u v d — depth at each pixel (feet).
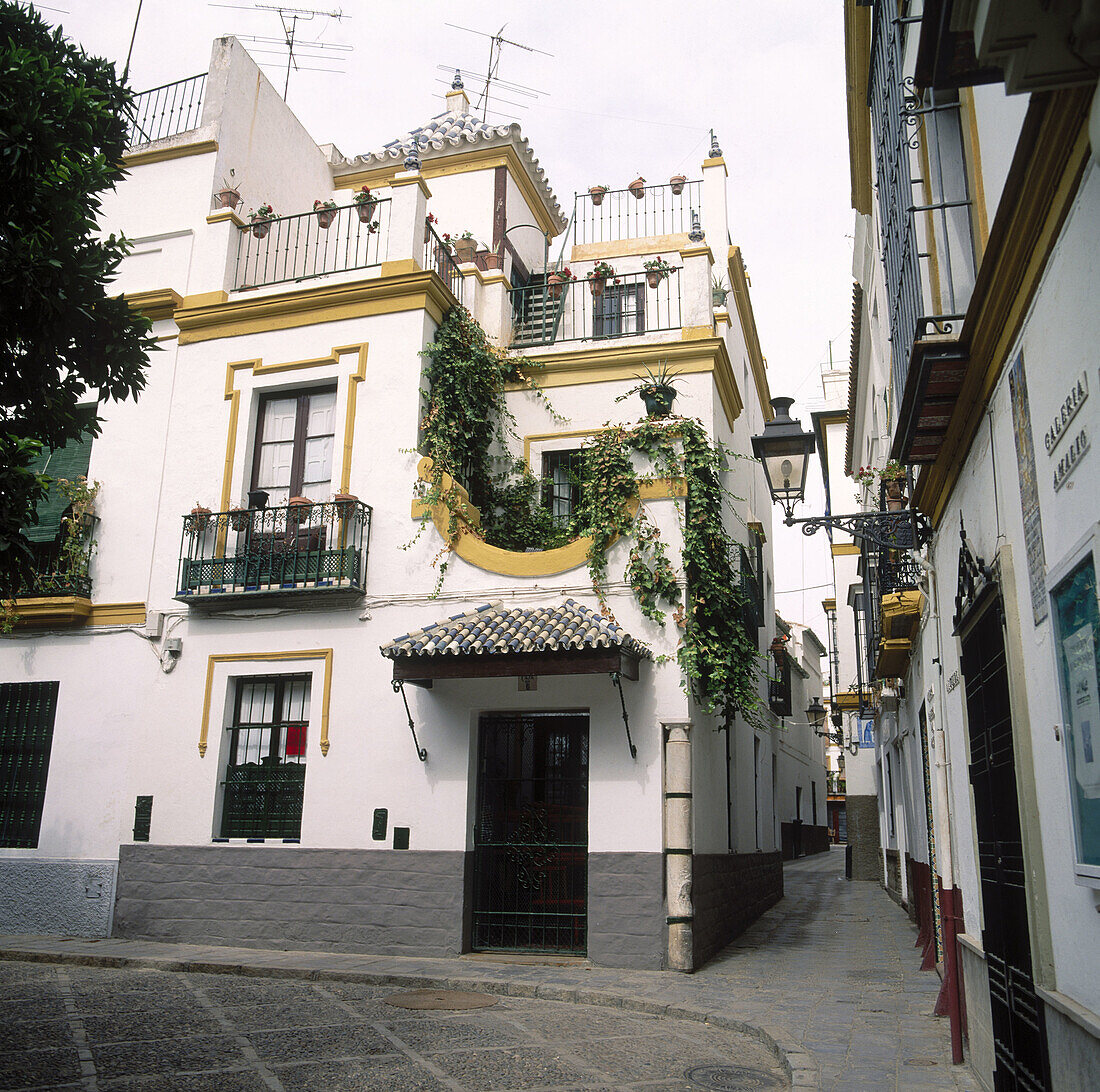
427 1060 20.20
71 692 39.63
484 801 34.58
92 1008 24.63
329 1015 24.40
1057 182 11.68
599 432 40.47
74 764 38.78
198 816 36.60
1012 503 14.98
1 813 39.40
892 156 22.00
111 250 22.08
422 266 40.98
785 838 99.71
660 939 31.19
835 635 84.33
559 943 33.09
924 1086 18.65
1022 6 9.07
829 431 80.07
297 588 36.55
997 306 14.80
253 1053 20.38
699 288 41.45
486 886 33.88
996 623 16.25
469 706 34.63
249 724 37.58
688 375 40.40
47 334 20.25
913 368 17.06
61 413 21.89
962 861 21.09
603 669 31.01
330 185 55.06
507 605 35.40
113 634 39.60
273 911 34.78
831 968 33.24
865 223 42.09
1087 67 9.64
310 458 39.78
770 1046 22.33
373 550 37.35
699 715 36.32
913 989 28.99
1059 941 13.12
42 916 37.40
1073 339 11.48
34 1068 18.57
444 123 59.93
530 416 42.11
